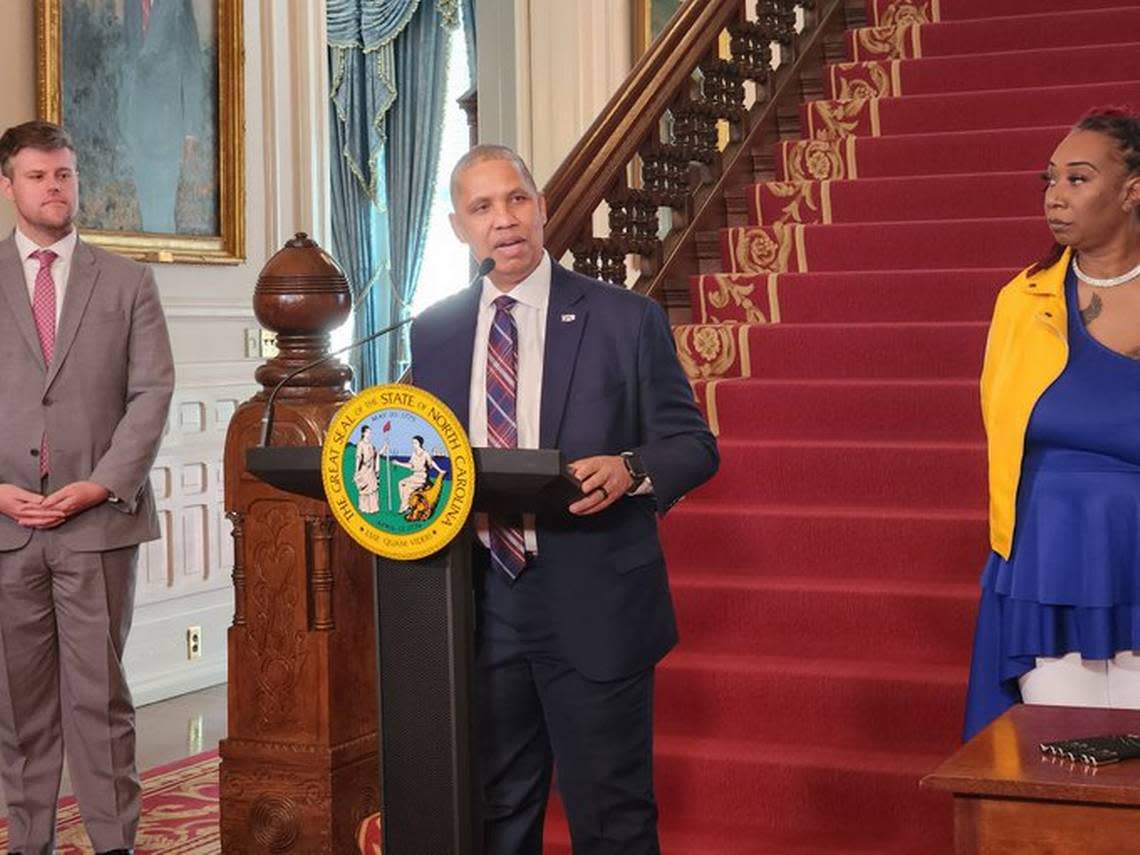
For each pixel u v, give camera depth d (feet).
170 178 27.37
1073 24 24.07
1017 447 11.25
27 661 16.20
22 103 24.75
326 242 30.96
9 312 16.22
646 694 10.66
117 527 16.20
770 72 24.34
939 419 17.61
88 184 25.75
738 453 17.46
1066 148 11.05
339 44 46.16
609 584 10.41
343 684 13.73
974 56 23.70
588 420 10.46
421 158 45.98
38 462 16.03
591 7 35.65
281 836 13.73
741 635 16.01
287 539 13.73
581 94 35.70
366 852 13.37
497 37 36.11
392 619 9.71
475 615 10.63
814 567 16.46
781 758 14.35
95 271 16.42
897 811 13.91
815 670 14.99
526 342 10.66
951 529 15.98
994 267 20.10
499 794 10.89
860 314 19.79
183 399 27.48
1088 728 9.34
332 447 9.56
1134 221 11.03
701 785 14.52
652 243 20.95
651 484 10.20
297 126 30.32
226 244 28.50
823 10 26.45
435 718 9.66
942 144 22.06
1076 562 10.96
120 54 26.35
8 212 24.09
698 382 18.54
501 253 10.48
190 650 27.68
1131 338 11.07
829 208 21.79
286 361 13.96
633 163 35.88
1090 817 8.14
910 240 20.48
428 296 46.62
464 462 9.32
